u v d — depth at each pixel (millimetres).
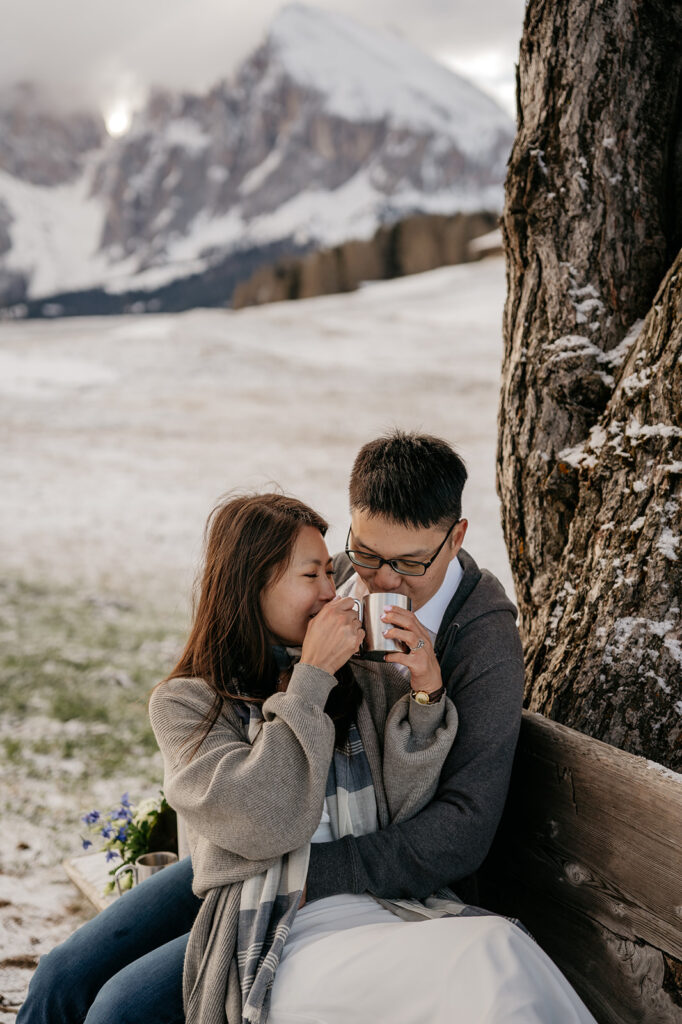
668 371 2072
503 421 2580
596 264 2365
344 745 1938
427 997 1518
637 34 2295
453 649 2014
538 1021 1430
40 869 3906
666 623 2051
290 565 1983
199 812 1776
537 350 2449
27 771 5082
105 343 27219
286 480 15266
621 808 1735
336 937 1689
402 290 42750
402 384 23203
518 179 2453
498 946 1554
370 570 2000
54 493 14297
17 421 19062
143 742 5590
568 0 2342
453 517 1944
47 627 8180
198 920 1772
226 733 1917
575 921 1855
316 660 1831
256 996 1617
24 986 2932
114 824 3127
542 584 2496
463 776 1884
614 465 2201
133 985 1796
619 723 2076
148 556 11312
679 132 2352
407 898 1885
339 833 1893
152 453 16969
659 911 1651
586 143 2346
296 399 21625
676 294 2100
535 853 1965
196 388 22453
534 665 2338
